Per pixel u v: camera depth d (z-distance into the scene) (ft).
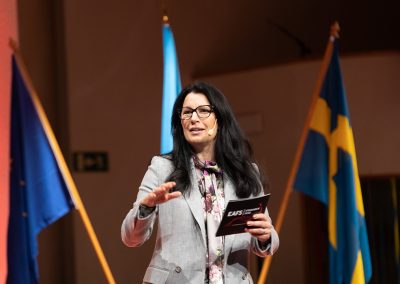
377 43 53.42
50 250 39.04
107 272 20.59
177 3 43.86
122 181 40.88
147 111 42.24
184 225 12.50
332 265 21.31
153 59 42.73
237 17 47.03
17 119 20.98
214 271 12.56
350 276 20.65
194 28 44.60
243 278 12.79
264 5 48.57
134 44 41.93
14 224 20.57
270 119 41.68
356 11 52.90
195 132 12.94
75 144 39.34
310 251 40.70
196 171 12.99
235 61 46.60
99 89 40.42
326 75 22.43
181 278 12.40
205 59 45.03
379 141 39.78
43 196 20.67
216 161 13.30
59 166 20.89
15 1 26.18
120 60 41.27
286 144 41.04
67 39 39.47
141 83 42.09
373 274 42.01
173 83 22.03
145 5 42.55
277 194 41.32
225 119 13.30
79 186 39.19
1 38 25.57
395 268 41.52
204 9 45.24
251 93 42.37
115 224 40.40
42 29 39.42
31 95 21.01
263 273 23.06
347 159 21.35
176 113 13.32
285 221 41.11
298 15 50.42
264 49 48.55
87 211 39.34
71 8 39.65
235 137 13.34
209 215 12.71
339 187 21.52
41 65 39.24
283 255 41.19
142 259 40.24
